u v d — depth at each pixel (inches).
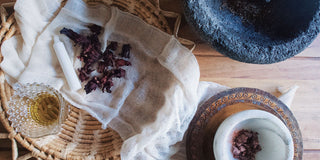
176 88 17.3
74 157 17.6
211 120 18.4
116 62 18.5
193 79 17.1
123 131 18.3
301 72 19.3
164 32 17.5
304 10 15.1
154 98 18.3
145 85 18.6
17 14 17.2
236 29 16.6
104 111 18.3
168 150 18.3
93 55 18.3
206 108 18.0
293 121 17.8
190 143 18.0
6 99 17.4
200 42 19.1
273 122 16.3
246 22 17.1
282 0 16.3
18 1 17.0
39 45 18.0
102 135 18.6
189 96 17.3
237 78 19.3
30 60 18.1
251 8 17.1
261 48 15.0
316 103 19.3
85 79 18.6
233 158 17.9
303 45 15.0
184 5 15.1
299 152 17.7
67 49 18.4
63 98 18.2
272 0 16.7
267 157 17.5
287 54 15.0
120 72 18.3
